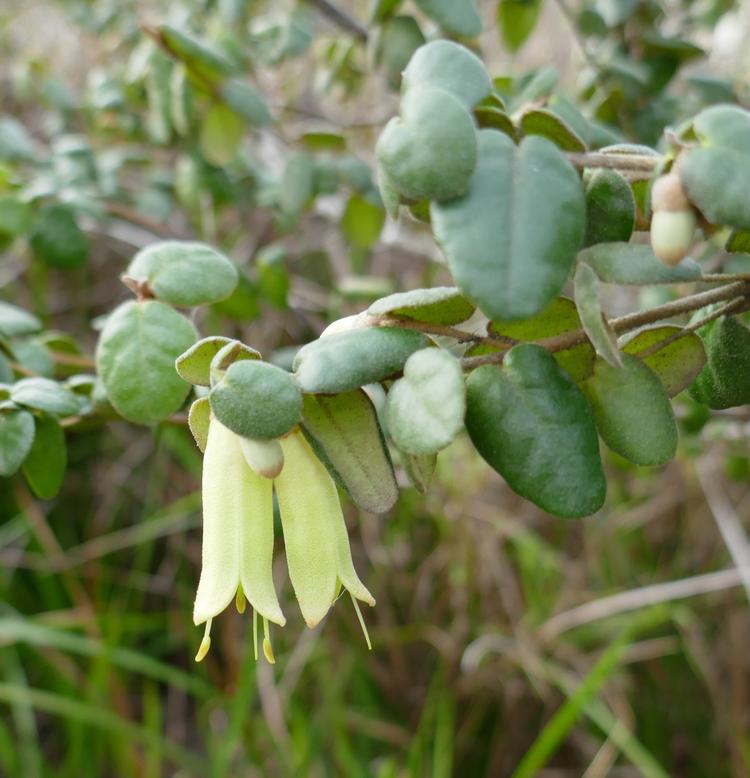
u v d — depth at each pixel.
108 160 0.46
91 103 0.50
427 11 0.29
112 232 0.48
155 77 0.38
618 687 0.53
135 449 0.64
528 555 0.52
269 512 0.17
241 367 0.16
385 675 0.57
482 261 0.16
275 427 0.16
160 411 0.23
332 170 0.39
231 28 0.44
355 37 0.39
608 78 0.35
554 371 0.18
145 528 0.56
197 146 0.42
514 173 0.16
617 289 0.41
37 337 0.32
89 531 0.64
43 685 0.60
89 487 0.65
